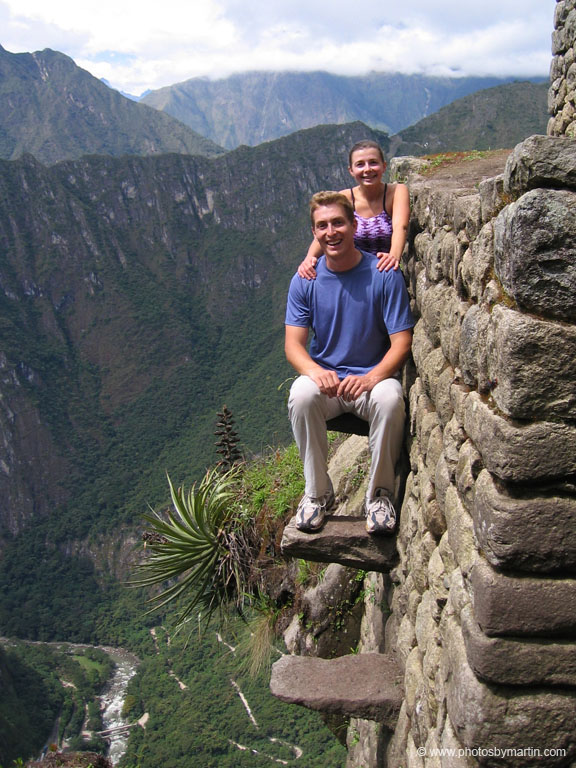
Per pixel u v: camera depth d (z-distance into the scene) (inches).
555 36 178.5
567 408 58.6
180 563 205.2
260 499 210.5
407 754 101.3
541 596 61.6
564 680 62.4
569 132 164.1
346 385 121.2
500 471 61.1
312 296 129.7
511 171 62.6
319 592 194.9
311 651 193.0
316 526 128.0
